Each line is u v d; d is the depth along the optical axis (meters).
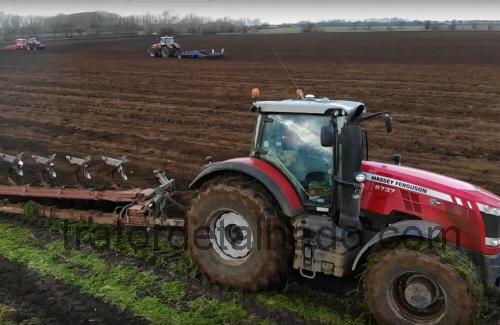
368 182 5.12
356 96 18.58
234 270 5.32
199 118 15.16
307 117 5.16
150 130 13.74
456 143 12.17
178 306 5.10
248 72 26.42
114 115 15.80
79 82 23.44
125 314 4.96
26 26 119.31
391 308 4.56
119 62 33.75
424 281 4.45
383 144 12.16
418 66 27.47
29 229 6.95
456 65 27.55
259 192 5.20
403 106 16.59
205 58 35.59
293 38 61.75
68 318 4.90
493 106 16.27
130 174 9.89
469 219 4.69
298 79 23.27
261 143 5.43
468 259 4.55
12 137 13.00
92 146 12.12
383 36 61.03
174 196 8.27
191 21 124.25
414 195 4.90
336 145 4.97
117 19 130.75
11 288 5.43
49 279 5.61
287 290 5.38
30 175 9.68
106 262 5.99
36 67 30.78
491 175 9.88
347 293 5.20
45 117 15.54
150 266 5.91
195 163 10.70
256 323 4.80
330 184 5.11
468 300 4.19
